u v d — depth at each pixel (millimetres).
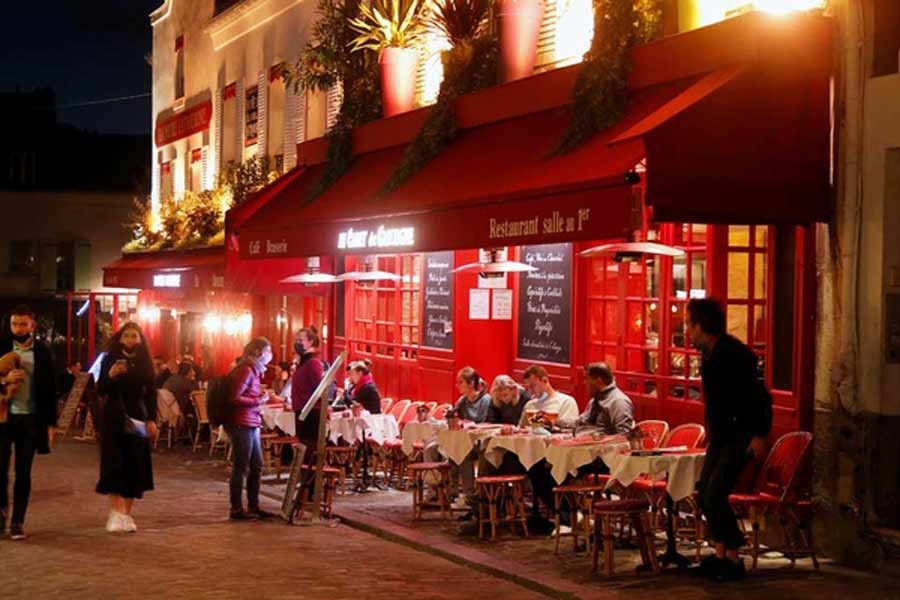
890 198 9758
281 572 10578
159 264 26938
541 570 10305
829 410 10148
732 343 9648
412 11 17109
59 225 43875
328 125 21234
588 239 10141
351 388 16984
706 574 9695
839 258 10062
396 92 17000
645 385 13273
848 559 10000
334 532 12734
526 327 15297
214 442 21000
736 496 10117
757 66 9938
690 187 9586
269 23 24125
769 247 11578
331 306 21156
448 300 17109
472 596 9672
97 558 11164
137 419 12555
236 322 25703
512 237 11312
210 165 27609
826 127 10133
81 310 36281
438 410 15695
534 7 14562
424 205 13039
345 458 15414
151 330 31531
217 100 26891
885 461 9859
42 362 12289
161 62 31609
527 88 13258
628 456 10031
